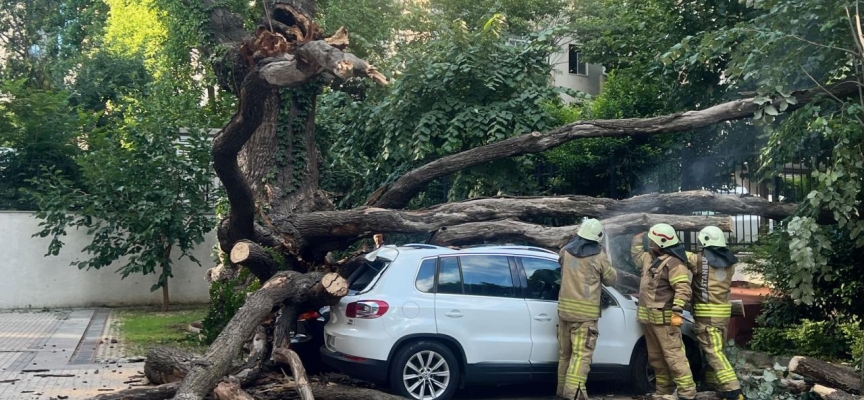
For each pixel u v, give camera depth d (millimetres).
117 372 10000
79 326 14453
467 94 13016
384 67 14078
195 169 16094
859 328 10117
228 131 9125
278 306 8664
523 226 10000
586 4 27172
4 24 34094
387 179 13812
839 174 8359
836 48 8688
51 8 34125
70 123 18703
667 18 13406
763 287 12148
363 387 8680
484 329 8312
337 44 8172
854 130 8422
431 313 8148
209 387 7289
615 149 13812
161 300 18250
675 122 10156
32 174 18031
